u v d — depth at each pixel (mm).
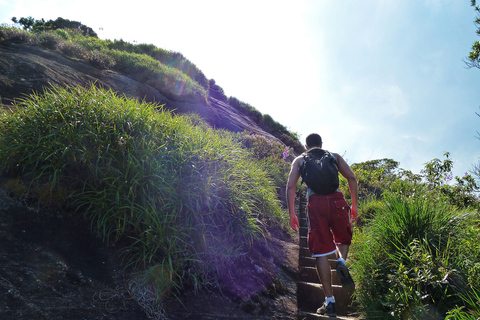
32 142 2893
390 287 2732
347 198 6824
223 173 3684
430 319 2373
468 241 3061
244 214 3609
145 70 12289
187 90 12414
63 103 3291
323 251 2898
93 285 2152
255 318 2588
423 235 3145
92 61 10250
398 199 3871
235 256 3098
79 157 2854
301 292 3467
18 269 1987
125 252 2531
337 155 3266
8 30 9172
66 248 2320
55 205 2596
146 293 2262
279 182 7418
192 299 2484
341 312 3217
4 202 2436
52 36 10273
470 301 2330
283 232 4871
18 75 6312
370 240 3496
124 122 3254
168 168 3178
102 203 2619
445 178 8688
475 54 8906
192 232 2939
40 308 1804
